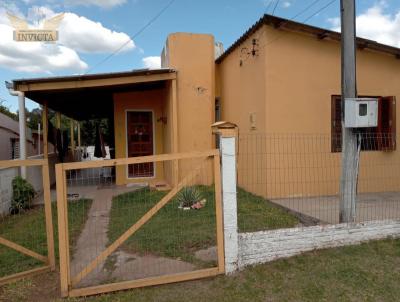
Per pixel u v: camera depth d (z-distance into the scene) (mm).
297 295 3475
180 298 3451
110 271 4113
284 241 4348
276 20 7266
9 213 7355
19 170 8500
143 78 8914
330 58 8062
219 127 3896
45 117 10766
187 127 9641
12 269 4230
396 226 5004
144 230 5520
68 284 3500
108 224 6199
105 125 22125
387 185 8516
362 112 4805
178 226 5656
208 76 9789
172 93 9266
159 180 11195
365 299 3396
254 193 8219
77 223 6289
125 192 9266
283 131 7680
